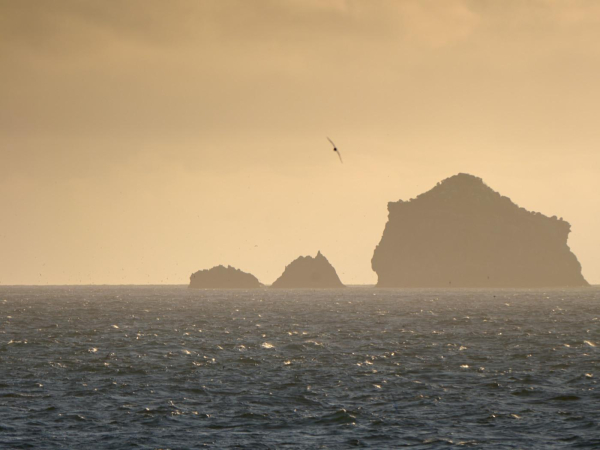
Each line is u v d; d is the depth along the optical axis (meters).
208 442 155.88
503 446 151.62
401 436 160.38
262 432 164.38
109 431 164.38
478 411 183.62
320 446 152.75
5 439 156.75
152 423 171.75
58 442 155.00
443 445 153.00
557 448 150.00
